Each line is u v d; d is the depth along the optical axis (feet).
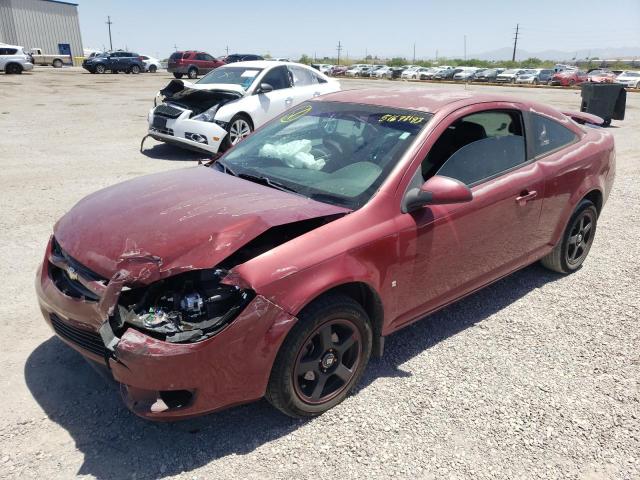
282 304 8.31
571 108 64.44
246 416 9.53
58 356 11.05
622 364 11.53
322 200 10.17
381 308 10.04
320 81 37.73
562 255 15.29
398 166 10.38
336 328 9.41
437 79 162.50
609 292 14.94
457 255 11.32
